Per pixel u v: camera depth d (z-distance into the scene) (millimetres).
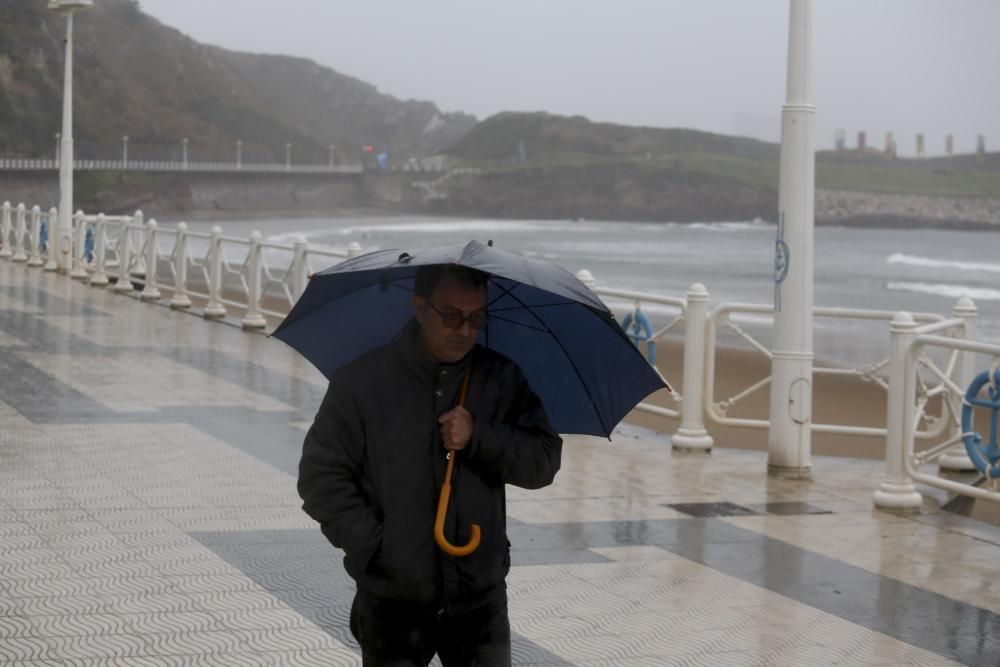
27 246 28484
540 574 5887
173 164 180000
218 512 6777
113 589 5281
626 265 72438
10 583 5312
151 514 6684
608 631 5043
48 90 183375
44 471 7680
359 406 2826
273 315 16266
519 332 3041
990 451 7324
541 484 2965
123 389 11016
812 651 4891
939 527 7191
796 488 8125
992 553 6598
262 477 7730
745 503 7637
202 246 75438
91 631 4703
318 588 5387
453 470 2818
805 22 8039
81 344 14008
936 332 9117
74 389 10914
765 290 51656
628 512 7277
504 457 2828
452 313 2758
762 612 5406
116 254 22578
